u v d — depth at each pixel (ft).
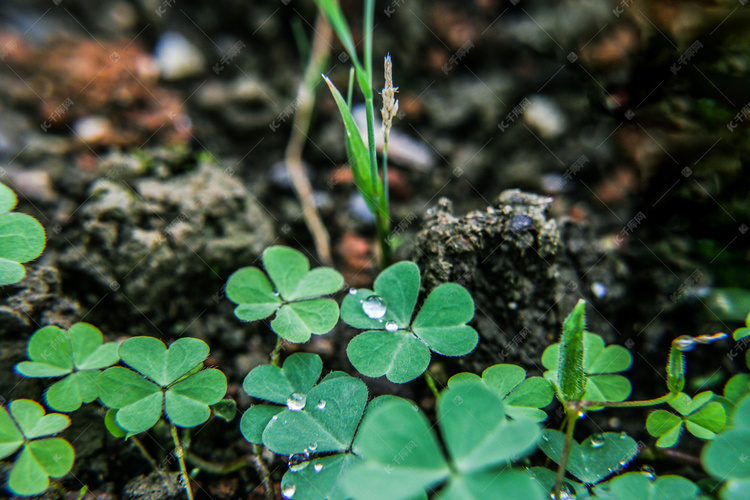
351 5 0.59
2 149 0.50
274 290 0.43
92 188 0.48
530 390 0.40
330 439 0.38
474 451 0.34
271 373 0.41
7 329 0.42
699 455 0.43
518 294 0.44
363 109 0.57
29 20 0.55
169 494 0.41
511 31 0.58
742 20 0.52
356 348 0.40
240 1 0.59
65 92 0.53
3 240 0.42
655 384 0.45
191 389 0.40
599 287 0.46
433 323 0.41
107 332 0.45
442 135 0.56
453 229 0.45
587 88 0.56
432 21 0.59
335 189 0.54
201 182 0.50
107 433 0.42
